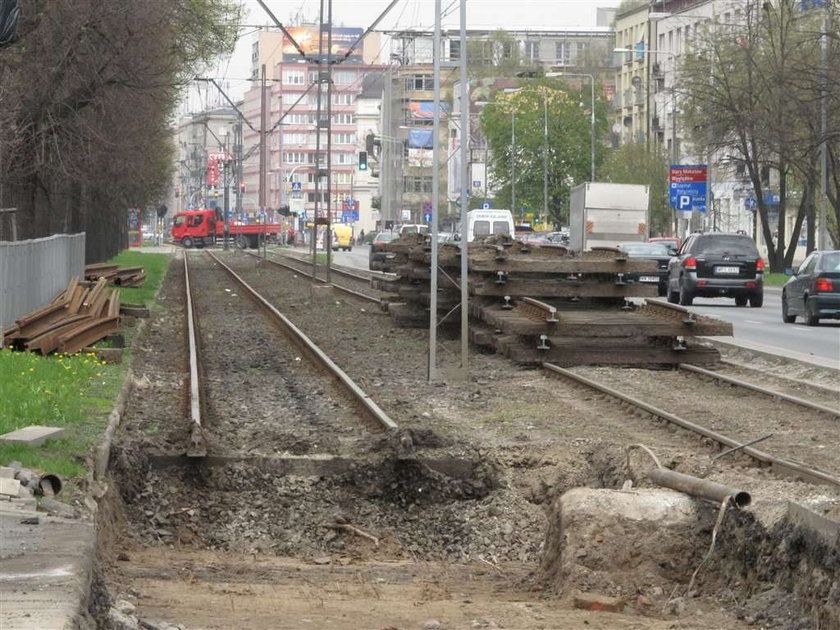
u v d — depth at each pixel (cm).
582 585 1041
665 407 1947
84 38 3931
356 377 2370
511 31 18075
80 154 4178
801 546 960
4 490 1105
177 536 1316
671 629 901
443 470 1462
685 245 4919
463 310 2361
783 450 1546
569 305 3014
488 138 12312
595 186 5856
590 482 1465
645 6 12406
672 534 1086
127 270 5347
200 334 3316
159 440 1540
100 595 889
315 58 5325
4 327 2644
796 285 3828
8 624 691
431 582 1116
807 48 6166
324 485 1442
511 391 2175
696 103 6912
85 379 2030
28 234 4169
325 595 1020
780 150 6197
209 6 4681
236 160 13725
